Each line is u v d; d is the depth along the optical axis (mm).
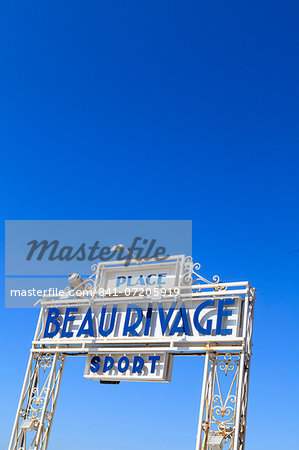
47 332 21375
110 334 20016
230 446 16391
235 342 17828
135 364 19000
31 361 21094
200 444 16406
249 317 18453
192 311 19016
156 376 18453
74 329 20969
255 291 18859
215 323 18328
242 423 16984
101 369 19672
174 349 18422
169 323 19125
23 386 20609
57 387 20734
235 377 17281
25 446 19734
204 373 17469
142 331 19438
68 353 21047
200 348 18016
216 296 18781
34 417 20141
